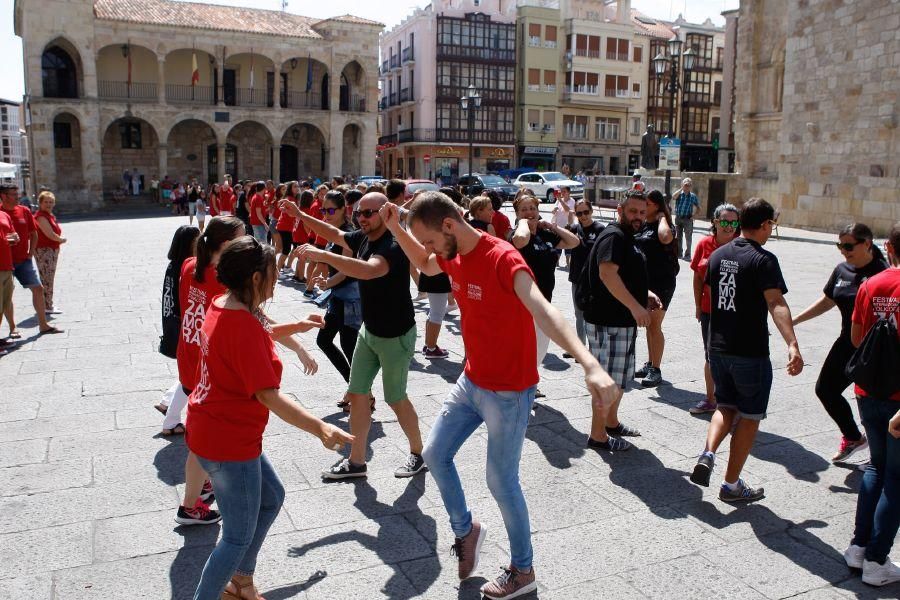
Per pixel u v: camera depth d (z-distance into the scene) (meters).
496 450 3.57
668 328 10.12
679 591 3.76
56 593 3.71
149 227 30.12
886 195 22.88
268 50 46.59
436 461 3.73
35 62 40.31
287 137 50.22
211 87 47.47
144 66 45.56
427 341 8.48
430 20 56.47
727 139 41.50
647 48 63.06
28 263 9.59
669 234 6.99
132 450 5.63
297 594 3.71
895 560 4.05
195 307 4.47
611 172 63.59
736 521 4.52
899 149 22.39
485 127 59.19
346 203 7.79
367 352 5.04
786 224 26.97
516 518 3.61
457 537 3.81
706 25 66.94
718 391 4.68
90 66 41.50
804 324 10.48
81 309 11.55
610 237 5.33
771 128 30.66
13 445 5.71
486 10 59.12
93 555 4.08
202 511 4.42
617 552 4.14
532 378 3.57
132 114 43.47
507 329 3.46
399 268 4.87
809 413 6.55
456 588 3.79
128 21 42.25
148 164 46.34
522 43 59.28
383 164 67.75
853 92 23.88
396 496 4.86
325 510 4.65
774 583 3.83
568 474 5.23
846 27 23.98
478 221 7.43
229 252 3.12
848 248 5.09
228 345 3.10
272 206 15.79
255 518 3.29
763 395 4.56
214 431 3.15
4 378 7.60
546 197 41.19
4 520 4.48
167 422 5.89
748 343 4.50
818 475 5.22
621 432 5.92
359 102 50.97
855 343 4.13
